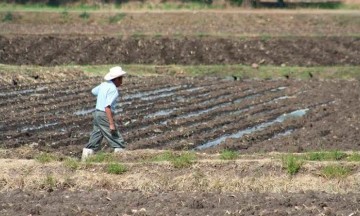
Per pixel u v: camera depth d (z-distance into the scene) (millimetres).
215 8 190625
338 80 123688
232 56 142500
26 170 52844
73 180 52031
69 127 78000
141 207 46156
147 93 103812
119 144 56062
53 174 52625
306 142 72562
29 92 100438
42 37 147750
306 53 144375
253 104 96375
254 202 47500
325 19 173000
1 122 79062
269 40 148500
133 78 119625
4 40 145750
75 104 91438
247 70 127688
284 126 80875
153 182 51969
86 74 119625
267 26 168625
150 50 144125
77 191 50906
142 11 179875
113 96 55312
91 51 143750
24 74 112375
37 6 197000
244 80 122625
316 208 45812
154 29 160625
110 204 46812
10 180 51844
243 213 44500
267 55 143250
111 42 146625
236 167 53000
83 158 55625
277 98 102812
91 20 174250
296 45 147500
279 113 89875
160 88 109000
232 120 84188
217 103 95875
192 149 69312
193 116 85688
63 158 56344
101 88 55594
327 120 85562
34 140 70438
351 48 147500
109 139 55844
